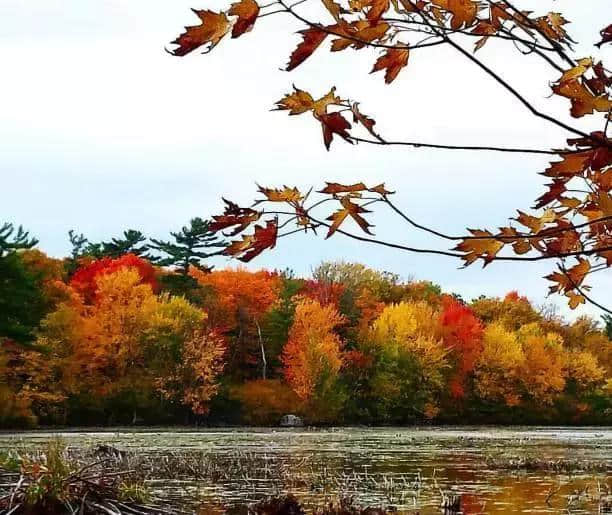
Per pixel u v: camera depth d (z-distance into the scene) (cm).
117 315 5262
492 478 1753
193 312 5509
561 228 230
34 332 4900
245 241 224
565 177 216
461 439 3778
